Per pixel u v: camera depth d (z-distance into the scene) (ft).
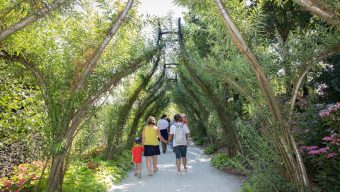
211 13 16.88
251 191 19.52
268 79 16.96
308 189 16.61
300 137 21.34
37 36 18.13
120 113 35.35
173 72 61.67
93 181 23.21
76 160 24.54
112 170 28.30
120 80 20.52
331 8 12.01
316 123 21.67
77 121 18.21
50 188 17.71
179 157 29.14
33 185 19.99
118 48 20.63
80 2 15.53
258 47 18.08
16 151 26.55
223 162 32.01
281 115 16.98
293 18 38.06
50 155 17.69
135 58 24.18
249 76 18.60
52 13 14.79
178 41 34.83
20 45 16.57
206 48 39.78
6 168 24.18
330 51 16.07
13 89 22.24
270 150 18.66
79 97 17.93
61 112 17.87
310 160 18.30
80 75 17.69
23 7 14.62
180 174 29.25
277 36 18.95
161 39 35.32
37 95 21.89
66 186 20.79
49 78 18.16
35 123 23.50
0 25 13.82
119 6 18.22
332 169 16.51
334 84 32.81
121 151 40.09
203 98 41.70
